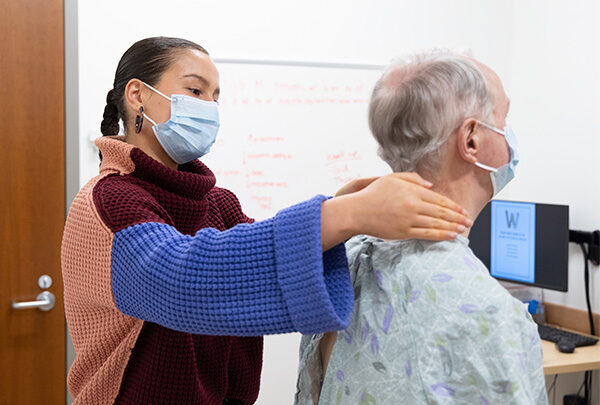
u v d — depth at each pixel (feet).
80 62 7.75
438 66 2.93
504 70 10.03
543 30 9.34
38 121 7.53
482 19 9.87
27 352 7.55
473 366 2.62
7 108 7.38
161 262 2.90
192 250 2.81
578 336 7.81
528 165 9.66
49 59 7.55
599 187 8.39
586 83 8.59
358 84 9.27
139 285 2.98
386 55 9.41
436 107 2.87
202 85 4.23
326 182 9.21
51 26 7.54
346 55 9.20
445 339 2.68
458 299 2.70
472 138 2.92
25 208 7.50
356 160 9.34
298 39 8.93
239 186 8.79
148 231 3.12
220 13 8.52
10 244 7.45
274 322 2.65
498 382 2.60
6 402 7.48
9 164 7.41
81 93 7.79
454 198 2.99
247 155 8.80
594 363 7.02
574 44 8.78
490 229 8.99
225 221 4.66
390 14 9.39
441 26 9.68
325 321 2.55
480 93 2.90
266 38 8.77
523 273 8.55
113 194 3.43
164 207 3.77
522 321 2.70
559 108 9.06
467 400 2.64
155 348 3.54
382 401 2.80
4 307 7.44
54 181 7.63
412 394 2.70
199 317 2.74
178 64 4.13
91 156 7.86
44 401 7.62
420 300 2.77
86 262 3.35
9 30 7.35
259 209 8.91
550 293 9.14
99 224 3.28
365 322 2.94
